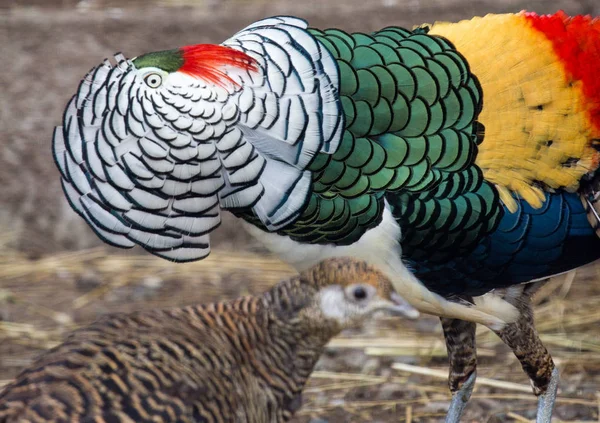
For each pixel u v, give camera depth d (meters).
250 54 6.09
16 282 11.00
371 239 6.47
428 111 6.39
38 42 12.93
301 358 5.62
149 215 6.11
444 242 6.52
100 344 5.14
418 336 9.88
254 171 6.11
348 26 12.84
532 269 6.85
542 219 6.73
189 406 5.02
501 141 6.57
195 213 6.15
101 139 6.01
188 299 10.69
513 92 6.61
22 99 12.36
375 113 6.30
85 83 6.09
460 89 6.46
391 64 6.37
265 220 6.27
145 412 4.91
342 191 6.30
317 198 6.29
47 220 11.88
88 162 6.05
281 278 11.23
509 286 6.96
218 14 13.30
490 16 6.93
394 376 9.16
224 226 12.02
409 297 6.82
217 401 5.15
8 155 12.02
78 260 11.53
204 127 5.94
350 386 9.02
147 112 5.92
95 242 11.88
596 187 6.87
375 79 6.30
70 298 10.68
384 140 6.35
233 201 6.23
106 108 6.01
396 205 6.39
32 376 5.00
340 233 6.42
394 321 10.19
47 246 11.78
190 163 6.00
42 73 12.61
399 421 8.44
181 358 5.17
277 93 6.05
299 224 6.35
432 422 8.43
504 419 8.40
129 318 5.44
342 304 5.50
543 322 10.02
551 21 6.84
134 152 5.98
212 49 6.02
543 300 10.48
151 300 10.68
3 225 11.82
